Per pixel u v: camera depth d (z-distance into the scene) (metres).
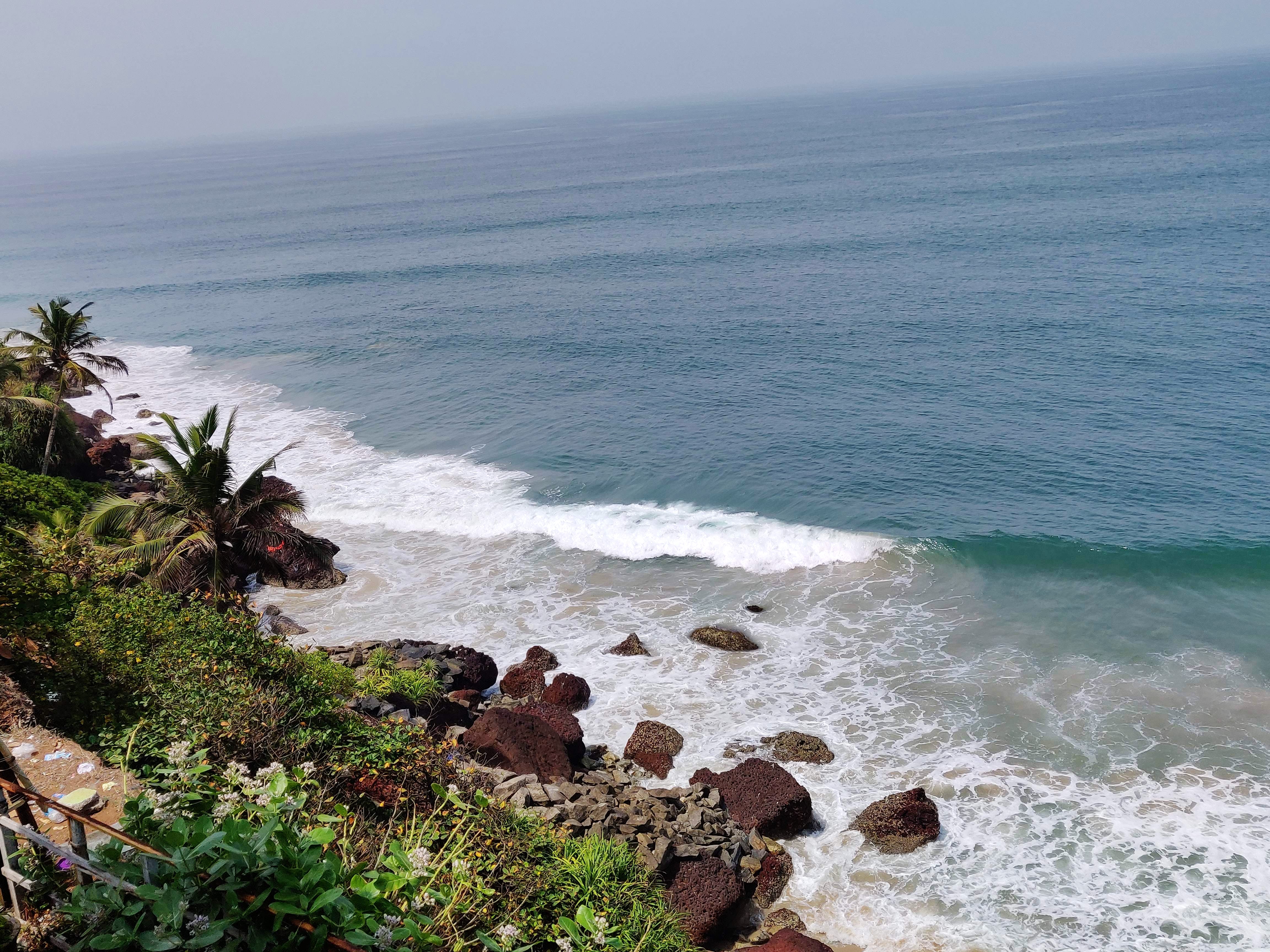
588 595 33.12
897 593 32.03
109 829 5.35
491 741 21.62
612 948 9.00
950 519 37.41
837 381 57.06
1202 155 158.88
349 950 5.30
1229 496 37.69
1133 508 37.25
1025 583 32.03
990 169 167.25
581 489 43.22
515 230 143.00
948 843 20.08
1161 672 26.17
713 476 43.84
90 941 5.06
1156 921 17.75
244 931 5.43
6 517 27.55
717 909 17.34
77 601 17.47
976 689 25.92
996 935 17.67
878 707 25.36
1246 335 58.72
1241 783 21.36
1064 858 19.47
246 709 13.47
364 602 33.00
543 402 56.88
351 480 45.38
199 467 26.00
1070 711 24.59
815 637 29.38
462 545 37.69
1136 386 51.44
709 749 23.81
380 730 15.99
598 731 24.91
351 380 64.94
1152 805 20.86
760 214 137.62
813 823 20.89
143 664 14.62
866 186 160.00
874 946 17.61
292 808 7.05
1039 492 39.53
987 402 51.09
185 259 140.25
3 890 5.93
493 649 29.55
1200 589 30.73
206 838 5.51
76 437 45.78
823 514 39.06
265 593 33.78
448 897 7.80
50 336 41.03
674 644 29.33
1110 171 147.88
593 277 98.56
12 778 6.13
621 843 17.41
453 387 61.47
